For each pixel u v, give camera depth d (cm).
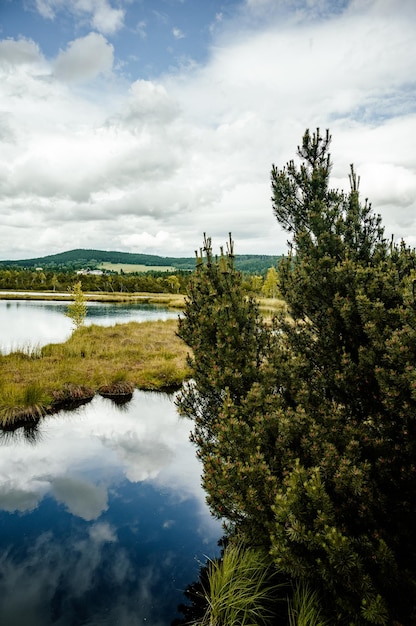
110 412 1195
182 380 1547
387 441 376
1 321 3606
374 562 318
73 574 532
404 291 377
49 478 789
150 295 9569
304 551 335
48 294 8356
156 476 809
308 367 460
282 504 322
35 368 1566
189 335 606
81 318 2753
